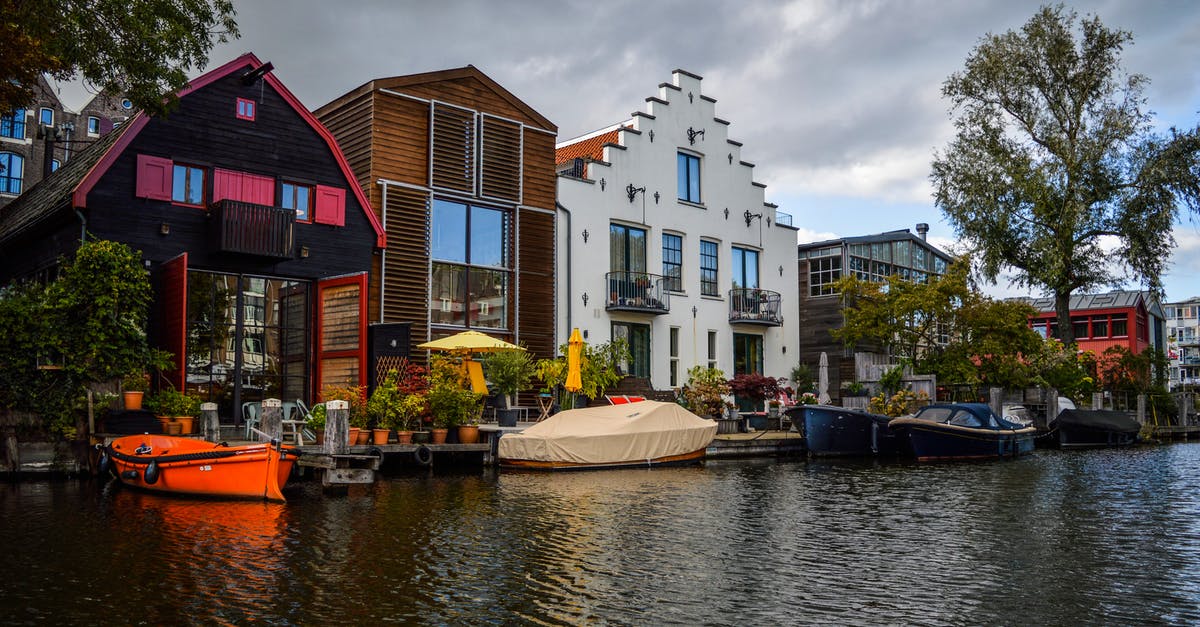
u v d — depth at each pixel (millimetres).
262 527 10492
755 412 25375
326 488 14156
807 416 22562
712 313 27422
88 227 16281
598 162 24656
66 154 42438
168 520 10836
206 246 17500
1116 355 39188
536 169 23281
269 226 17609
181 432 15484
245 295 18078
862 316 28578
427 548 9453
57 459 14773
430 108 21297
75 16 13570
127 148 16766
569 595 7668
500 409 19266
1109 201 31391
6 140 40875
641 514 12023
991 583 8312
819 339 31922
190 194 17484
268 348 18312
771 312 28672
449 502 12859
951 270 29609
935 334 30641
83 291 15102
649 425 19172
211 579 7953
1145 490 15438
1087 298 56062
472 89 22094
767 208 29406
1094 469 19781
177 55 14586
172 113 17266
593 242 24406
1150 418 37688
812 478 17094
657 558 9203
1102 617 7246
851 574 8609
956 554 9586
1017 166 31891
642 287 25422
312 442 15938
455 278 21609
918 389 27500
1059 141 31750
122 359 15266
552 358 23188
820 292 32719
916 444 22297
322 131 19172
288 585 7809
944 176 32844
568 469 17906
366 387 17891
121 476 13469
